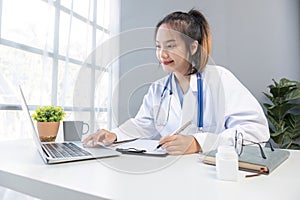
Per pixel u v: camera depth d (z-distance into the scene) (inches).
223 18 77.4
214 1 78.4
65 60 58.8
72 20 61.2
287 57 72.6
